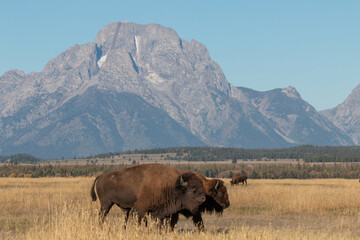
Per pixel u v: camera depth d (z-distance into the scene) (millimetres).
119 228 40625
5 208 78688
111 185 48938
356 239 49781
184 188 45969
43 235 40938
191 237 42531
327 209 82688
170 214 46875
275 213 76062
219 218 69875
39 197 93062
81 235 39031
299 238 43781
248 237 42406
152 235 40688
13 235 49688
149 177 47281
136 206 46844
